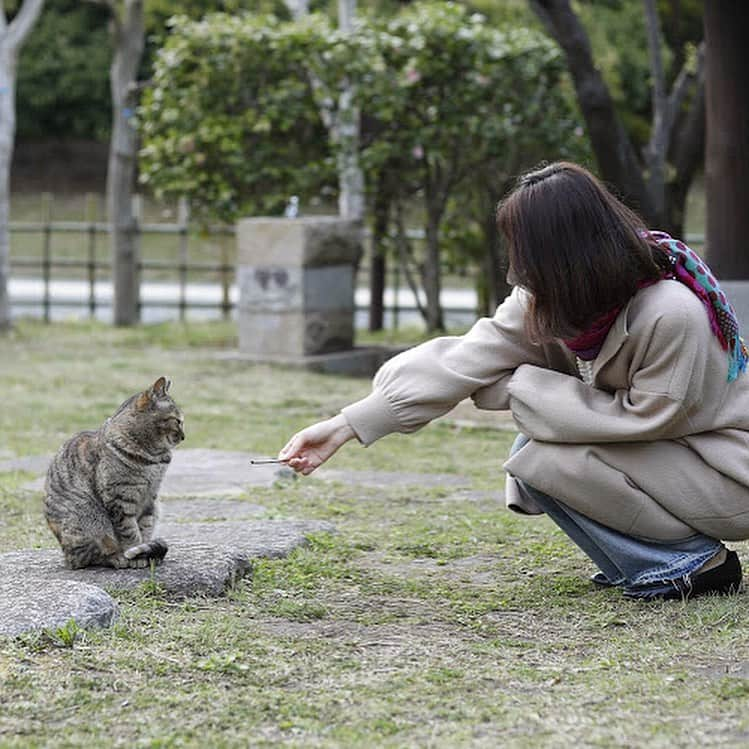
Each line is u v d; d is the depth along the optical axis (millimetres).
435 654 4270
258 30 14922
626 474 4598
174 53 15117
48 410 11109
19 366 13844
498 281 16031
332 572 5410
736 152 10773
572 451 4590
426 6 15625
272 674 4031
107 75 36594
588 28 24250
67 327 17891
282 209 15562
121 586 4961
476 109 15039
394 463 8844
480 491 7750
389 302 22328
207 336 16656
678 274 4523
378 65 14695
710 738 3432
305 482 8023
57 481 5230
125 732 3559
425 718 3650
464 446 9617
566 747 3395
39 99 36906
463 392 4734
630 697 3768
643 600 4793
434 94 15031
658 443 4602
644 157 13742
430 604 4945
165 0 20422
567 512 4777
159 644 4305
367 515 6922
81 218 34594
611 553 4750
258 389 12344
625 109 18844
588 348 4543
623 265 4332
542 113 15328
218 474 8289
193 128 15133
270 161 15234
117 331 17422
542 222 4332
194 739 3506
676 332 4383
